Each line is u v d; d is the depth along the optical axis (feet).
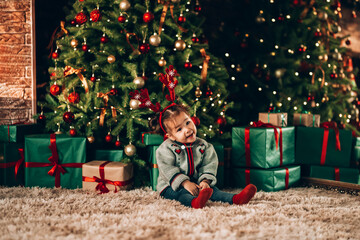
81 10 11.25
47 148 10.28
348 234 6.63
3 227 6.77
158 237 6.36
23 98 12.28
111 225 6.94
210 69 12.32
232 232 6.56
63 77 10.87
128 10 11.17
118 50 10.97
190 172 9.25
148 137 10.27
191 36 11.91
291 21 15.60
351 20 18.57
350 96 15.43
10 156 10.47
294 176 10.80
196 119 10.78
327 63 15.07
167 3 11.00
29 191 9.78
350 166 12.06
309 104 14.75
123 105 10.78
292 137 11.13
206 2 17.39
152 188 10.38
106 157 10.87
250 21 17.26
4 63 12.14
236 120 14.96
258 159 10.41
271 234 6.55
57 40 11.51
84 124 10.96
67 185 10.36
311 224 7.19
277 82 15.83
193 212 7.75
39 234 6.43
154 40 10.55
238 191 10.42
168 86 9.70
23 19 12.16
